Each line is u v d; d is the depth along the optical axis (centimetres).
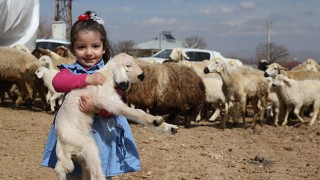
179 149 897
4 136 925
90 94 379
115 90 387
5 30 1809
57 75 404
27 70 1298
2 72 1298
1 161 747
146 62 1190
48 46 2295
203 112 1436
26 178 669
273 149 948
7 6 1761
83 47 414
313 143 1023
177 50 1738
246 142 1019
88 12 423
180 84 1176
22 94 1351
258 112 1307
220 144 978
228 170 750
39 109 1388
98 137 397
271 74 1407
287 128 1240
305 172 754
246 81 1199
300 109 1364
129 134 431
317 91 1270
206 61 1645
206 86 1304
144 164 762
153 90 1155
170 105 1182
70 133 377
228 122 1357
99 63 422
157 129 360
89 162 369
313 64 1797
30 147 852
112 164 407
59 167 374
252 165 796
